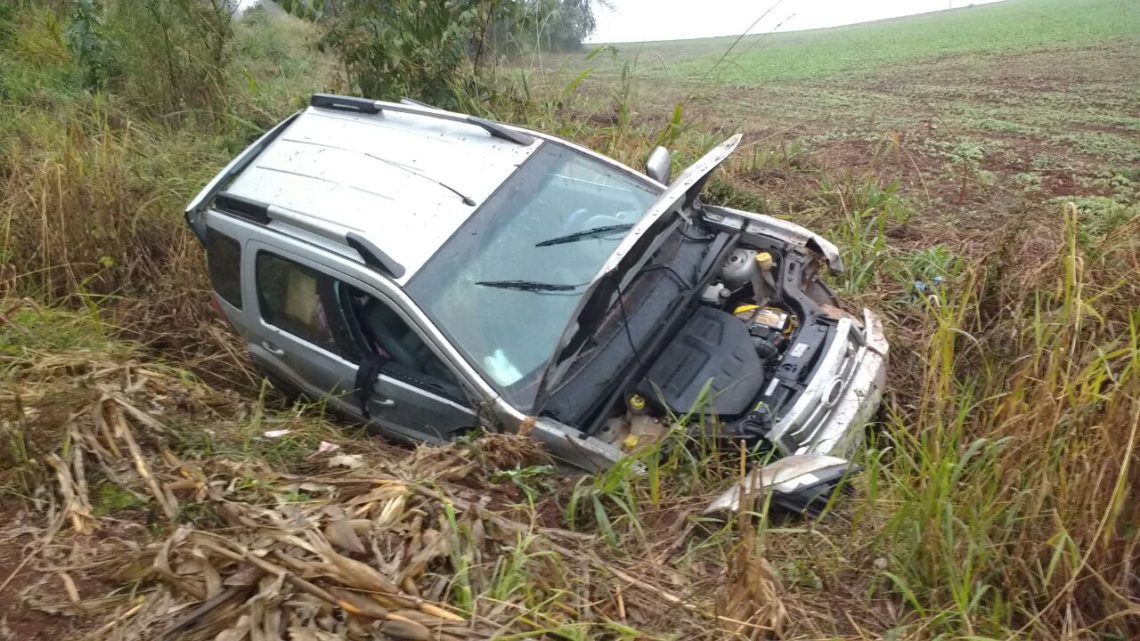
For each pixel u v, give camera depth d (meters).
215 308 6.37
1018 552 3.38
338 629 3.01
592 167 5.30
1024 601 3.40
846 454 4.28
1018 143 9.46
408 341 4.68
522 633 3.02
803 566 3.61
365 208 4.74
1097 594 3.35
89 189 6.73
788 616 3.29
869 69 14.94
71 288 6.48
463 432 4.46
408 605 3.10
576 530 3.89
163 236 7.05
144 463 3.88
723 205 7.31
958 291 5.73
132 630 3.01
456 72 8.90
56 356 5.03
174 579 3.12
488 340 4.34
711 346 4.54
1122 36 15.20
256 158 5.66
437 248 4.52
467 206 4.71
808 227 7.21
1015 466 3.54
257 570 3.11
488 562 3.47
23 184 6.95
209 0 10.28
